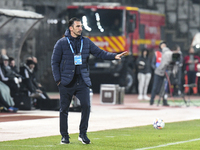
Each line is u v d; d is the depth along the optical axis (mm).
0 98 40125
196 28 99062
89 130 29000
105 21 70250
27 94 43969
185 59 72250
